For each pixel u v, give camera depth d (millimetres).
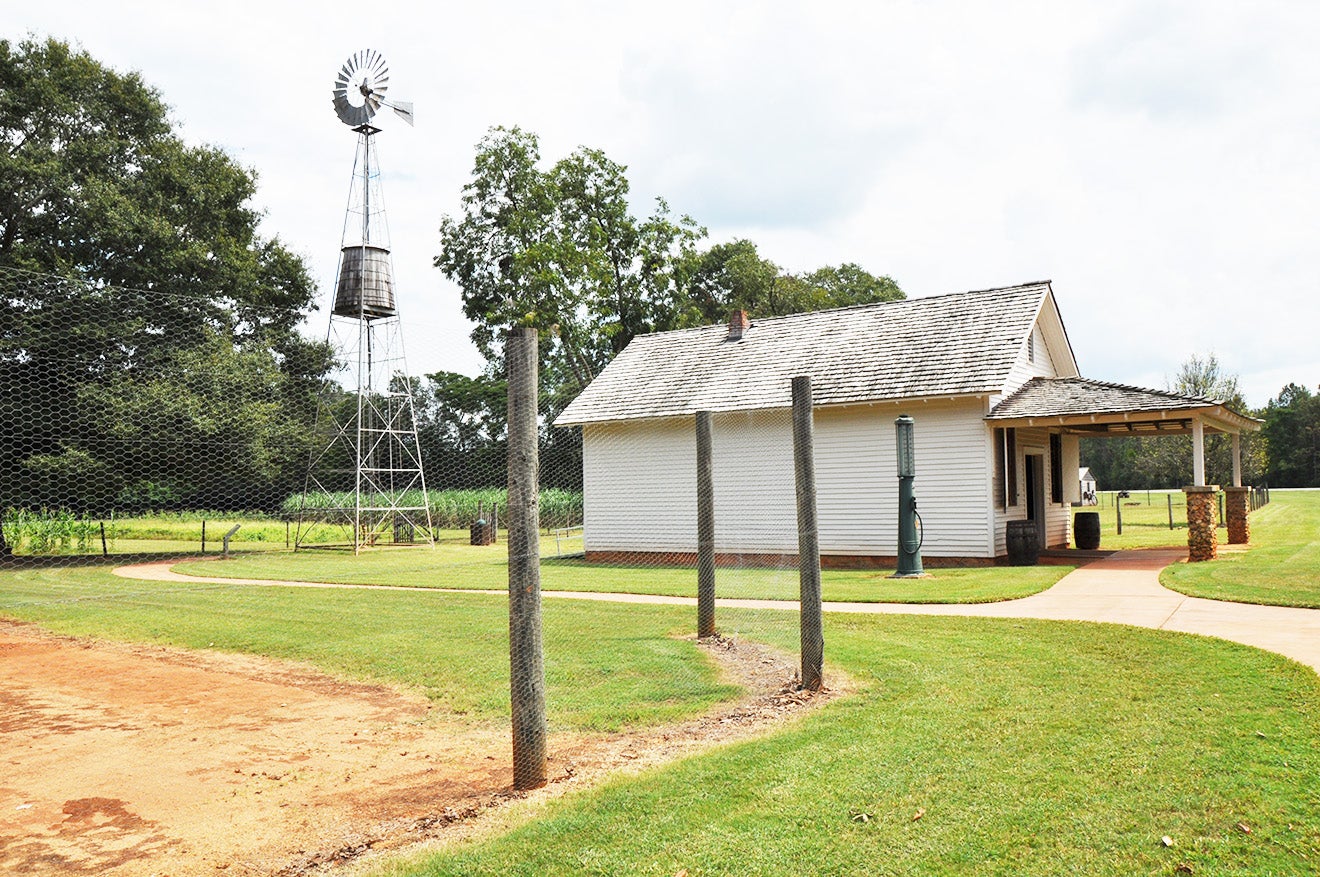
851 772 5594
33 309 22250
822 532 21141
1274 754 5566
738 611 13258
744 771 5672
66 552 28188
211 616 14344
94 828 5297
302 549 30062
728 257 56719
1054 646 9531
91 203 28156
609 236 49469
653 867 4352
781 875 4223
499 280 47688
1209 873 4062
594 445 24469
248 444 22688
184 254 29906
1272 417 81375
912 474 17344
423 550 29625
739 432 22172
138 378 22062
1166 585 13797
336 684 9328
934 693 7652
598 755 6359
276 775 6242
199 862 4742
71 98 29891
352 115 33281
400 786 5898
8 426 22578
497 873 4355
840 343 23062
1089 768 5469
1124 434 24078
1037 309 20984
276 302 34469
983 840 4512
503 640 11320
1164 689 7391
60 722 7938
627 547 23828
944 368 20031
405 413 30234
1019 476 20969
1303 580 13344
